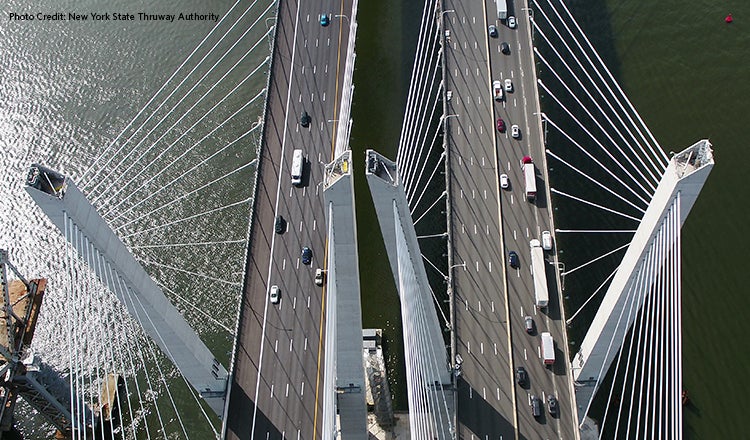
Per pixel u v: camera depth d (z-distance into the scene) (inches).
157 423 3592.5
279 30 4488.2
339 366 3115.2
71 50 4805.6
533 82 4284.0
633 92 4419.3
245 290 3607.3
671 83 4434.1
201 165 4323.3
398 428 3607.3
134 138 4448.8
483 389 3422.7
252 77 4621.1
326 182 2576.3
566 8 4756.4
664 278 3344.0
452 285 3683.6
